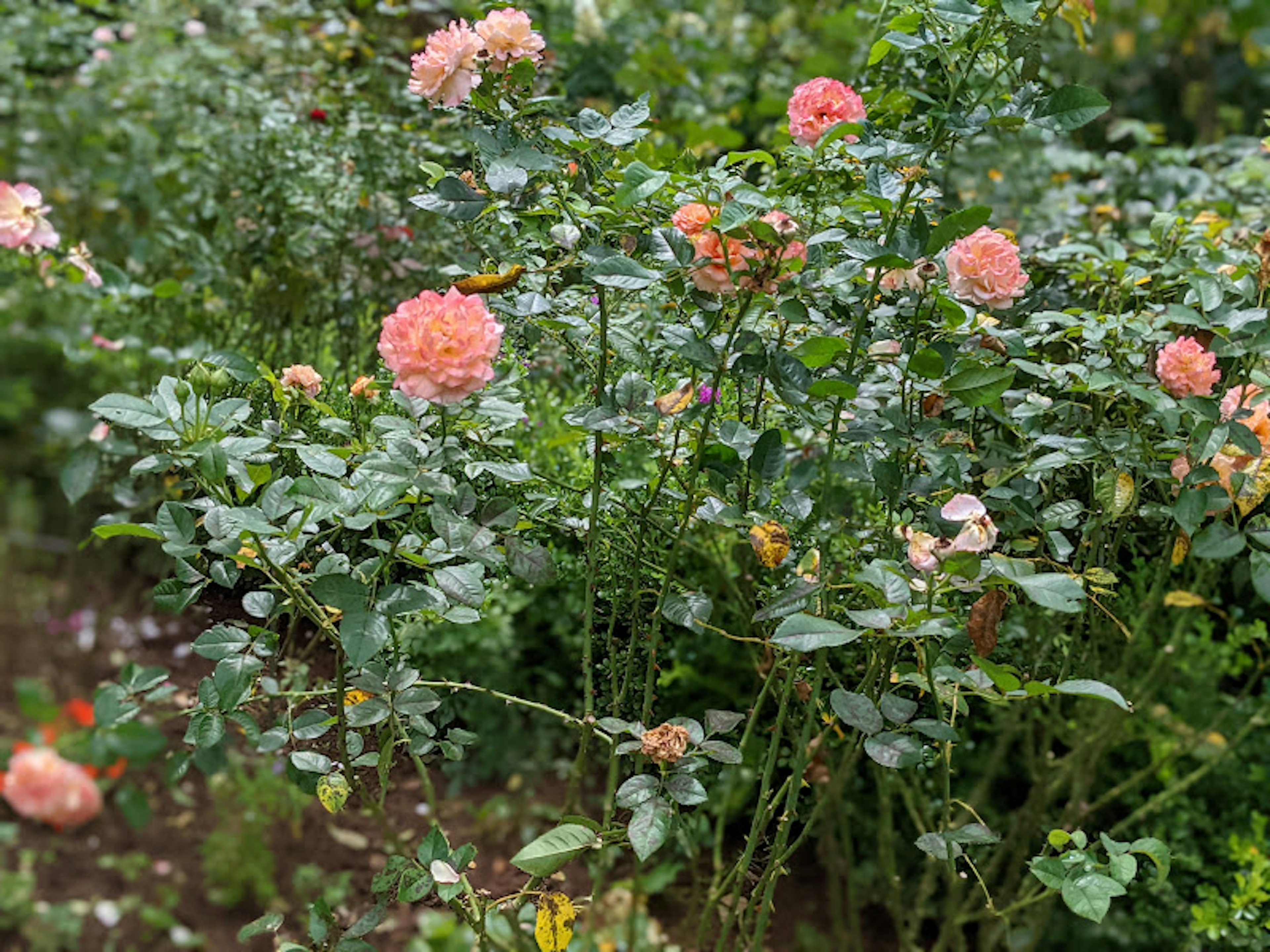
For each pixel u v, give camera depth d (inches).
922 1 61.4
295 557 63.6
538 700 91.9
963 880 67.2
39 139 139.3
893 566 56.6
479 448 74.0
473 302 55.3
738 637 73.7
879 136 64.6
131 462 100.9
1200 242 90.5
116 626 97.2
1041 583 52.9
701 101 214.8
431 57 65.1
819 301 71.5
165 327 121.7
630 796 60.2
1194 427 70.7
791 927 87.8
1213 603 96.3
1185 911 92.4
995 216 142.9
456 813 87.8
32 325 99.3
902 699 59.6
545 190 70.1
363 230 138.4
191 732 61.2
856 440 68.1
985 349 73.2
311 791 65.8
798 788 67.1
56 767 56.1
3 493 100.5
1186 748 96.3
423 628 86.0
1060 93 59.8
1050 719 91.3
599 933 79.1
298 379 75.7
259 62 175.0
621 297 74.7
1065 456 71.7
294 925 83.4
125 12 163.8
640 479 74.5
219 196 141.3
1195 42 211.6
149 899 82.7
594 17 208.4
